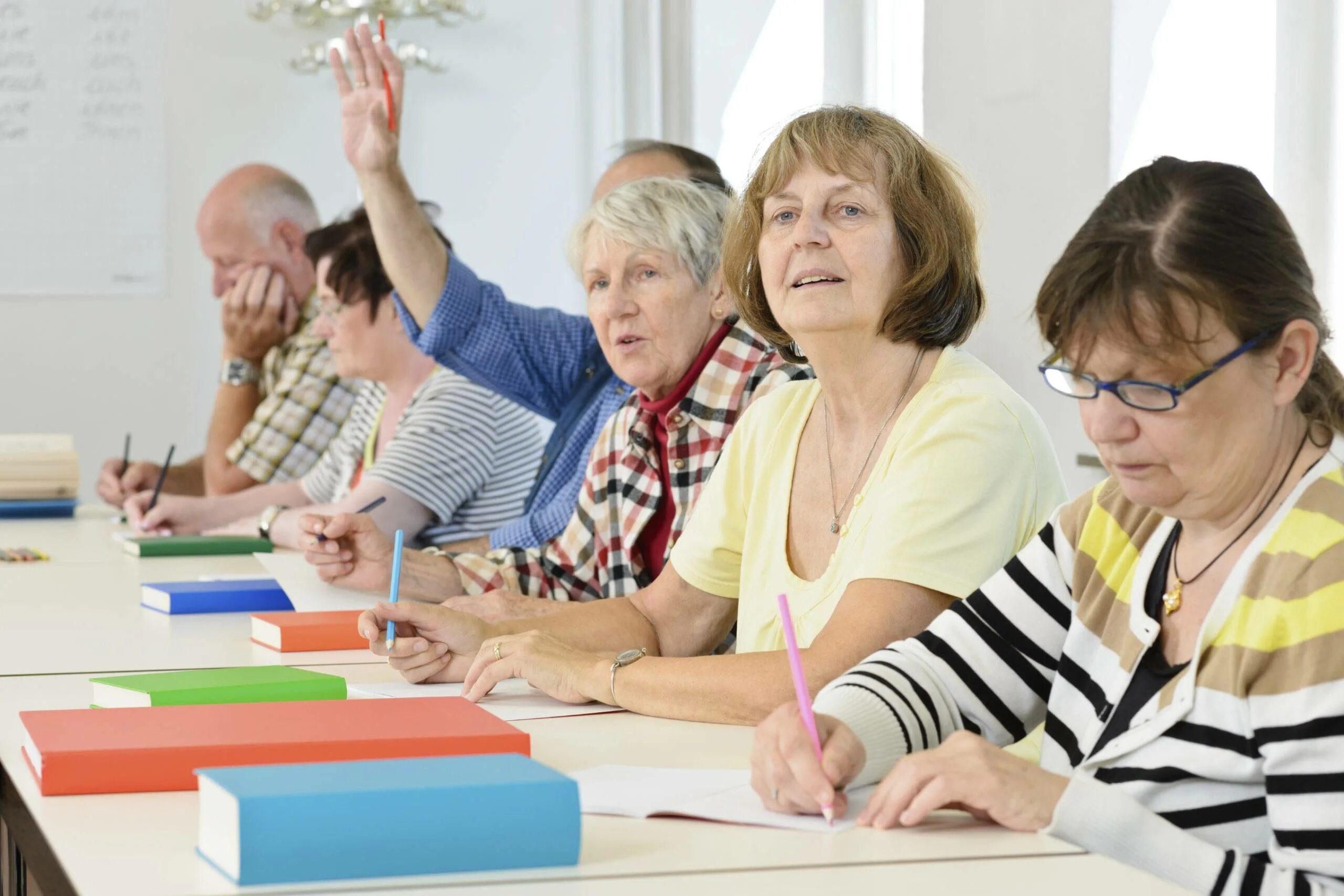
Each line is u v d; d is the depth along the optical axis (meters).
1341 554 1.13
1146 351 1.14
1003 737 1.44
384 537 2.53
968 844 1.13
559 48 5.69
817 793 1.19
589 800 1.24
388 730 1.31
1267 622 1.15
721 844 1.13
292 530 3.53
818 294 1.81
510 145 5.68
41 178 5.36
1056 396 3.69
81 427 5.45
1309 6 3.02
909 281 1.81
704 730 1.57
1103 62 3.51
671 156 3.29
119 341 5.45
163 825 1.14
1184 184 1.15
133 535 3.74
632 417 2.54
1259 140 3.16
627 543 2.50
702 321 2.39
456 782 1.05
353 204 5.57
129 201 5.42
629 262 2.35
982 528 1.72
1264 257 1.13
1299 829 1.09
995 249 3.94
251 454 5.00
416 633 1.90
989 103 3.96
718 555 2.10
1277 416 1.19
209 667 1.91
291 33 5.50
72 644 2.08
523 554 2.64
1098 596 1.35
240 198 5.45
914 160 1.83
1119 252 1.14
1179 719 1.20
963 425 1.76
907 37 4.71
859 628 1.65
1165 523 1.31
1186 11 3.35
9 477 4.29
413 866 1.03
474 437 3.59
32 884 1.86
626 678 1.67
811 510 1.93
